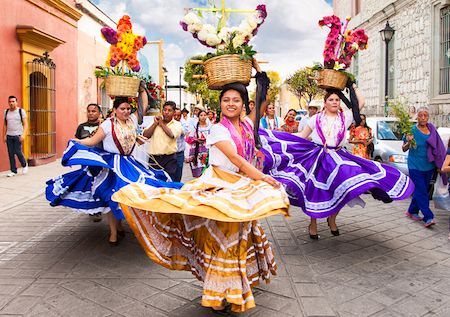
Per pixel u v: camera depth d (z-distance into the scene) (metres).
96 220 5.88
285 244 4.91
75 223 5.81
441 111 13.78
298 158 4.92
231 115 2.97
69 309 3.17
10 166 9.79
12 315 3.06
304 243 4.94
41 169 11.03
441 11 14.02
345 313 3.11
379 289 3.56
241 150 2.98
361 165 4.75
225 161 2.96
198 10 3.29
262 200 2.66
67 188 4.47
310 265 4.18
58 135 13.65
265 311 3.14
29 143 11.67
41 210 6.61
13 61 10.91
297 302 3.30
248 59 2.97
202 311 3.14
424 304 3.25
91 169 4.59
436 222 5.93
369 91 20.64
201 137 7.74
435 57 14.29
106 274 3.91
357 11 22.61
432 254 4.49
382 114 18.69
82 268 4.06
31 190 8.10
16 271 3.96
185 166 13.23
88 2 16.22
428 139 5.55
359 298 3.37
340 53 4.70
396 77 17.36
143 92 5.09
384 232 5.40
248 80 3.05
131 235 5.23
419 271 3.98
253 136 3.21
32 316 3.05
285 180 4.62
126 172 4.55
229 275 2.80
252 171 2.78
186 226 3.13
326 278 3.82
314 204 4.64
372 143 9.33
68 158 4.43
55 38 12.40
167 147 6.43
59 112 13.71
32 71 11.66
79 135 5.82
